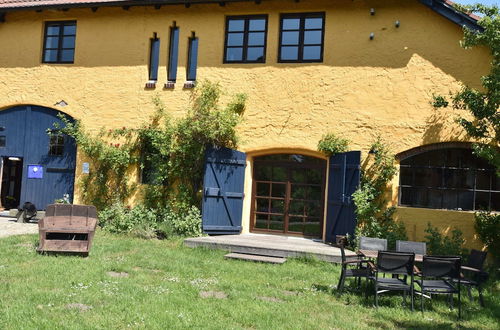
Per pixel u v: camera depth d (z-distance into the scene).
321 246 11.20
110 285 7.40
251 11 13.06
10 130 14.98
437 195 11.63
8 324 5.57
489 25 9.41
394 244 10.95
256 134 12.81
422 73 11.74
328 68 12.41
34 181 14.73
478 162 11.50
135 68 13.89
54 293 6.81
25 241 10.57
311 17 12.80
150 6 13.82
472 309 7.48
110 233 12.52
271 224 13.10
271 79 12.80
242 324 6.12
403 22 11.95
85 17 14.38
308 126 12.45
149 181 13.73
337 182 11.87
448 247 10.55
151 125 13.62
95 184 13.98
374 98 12.02
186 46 13.55
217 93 13.05
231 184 12.79
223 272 8.98
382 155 11.69
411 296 7.27
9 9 14.30
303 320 6.41
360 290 8.08
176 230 12.40
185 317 6.14
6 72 14.97
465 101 9.77
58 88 14.50
